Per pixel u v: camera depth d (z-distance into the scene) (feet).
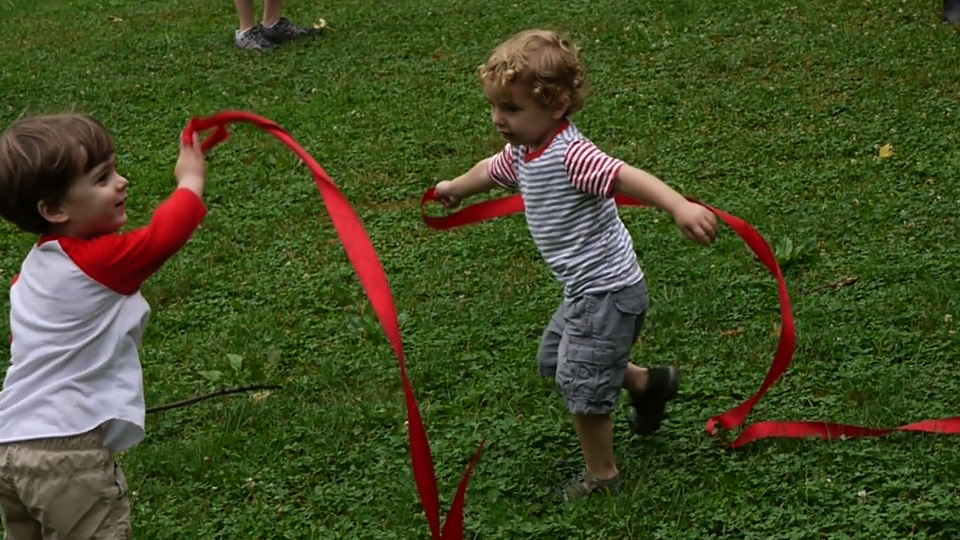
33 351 10.55
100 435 10.69
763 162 22.97
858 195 20.85
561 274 12.73
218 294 19.86
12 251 22.54
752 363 15.75
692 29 31.40
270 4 34.40
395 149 25.84
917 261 18.03
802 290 17.81
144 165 26.30
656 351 16.39
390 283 19.62
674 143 24.41
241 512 13.71
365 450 14.76
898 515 11.97
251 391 16.56
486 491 13.61
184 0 42.45
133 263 10.44
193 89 31.42
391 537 12.81
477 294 18.93
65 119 10.53
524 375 16.01
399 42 33.60
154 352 18.04
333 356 17.40
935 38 28.37
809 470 13.07
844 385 14.90
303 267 20.65
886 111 24.57
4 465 10.60
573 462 14.08
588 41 31.45
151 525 13.56
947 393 14.49
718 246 19.51
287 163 25.53
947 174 21.17
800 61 28.07
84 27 39.68
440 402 15.80
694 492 13.00
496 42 32.55
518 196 14.46
